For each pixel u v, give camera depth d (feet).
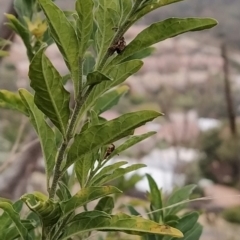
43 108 1.38
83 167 1.60
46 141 1.53
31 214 2.07
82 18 1.39
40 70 1.28
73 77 1.42
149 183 2.16
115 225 1.50
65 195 1.70
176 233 1.46
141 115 1.36
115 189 1.42
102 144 1.41
